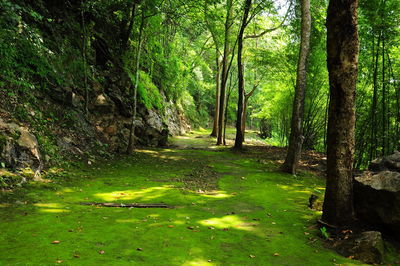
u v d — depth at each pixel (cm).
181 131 2495
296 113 958
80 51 1071
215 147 1691
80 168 762
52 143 746
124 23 1355
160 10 1123
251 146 1850
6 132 586
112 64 1277
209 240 381
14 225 383
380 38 895
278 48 1667
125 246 345
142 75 1658
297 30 1359
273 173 963
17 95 720
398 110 921
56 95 879
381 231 396
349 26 401
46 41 904
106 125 1084
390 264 333
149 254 327
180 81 2528
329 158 432
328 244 389
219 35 1855
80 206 491
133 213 478
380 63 1001
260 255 344
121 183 688
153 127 1477
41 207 466
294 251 362
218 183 780
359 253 348
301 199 645
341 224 419
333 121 423
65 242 343
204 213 504
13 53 714
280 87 1952
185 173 888
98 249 331
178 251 340
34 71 809
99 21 1252
